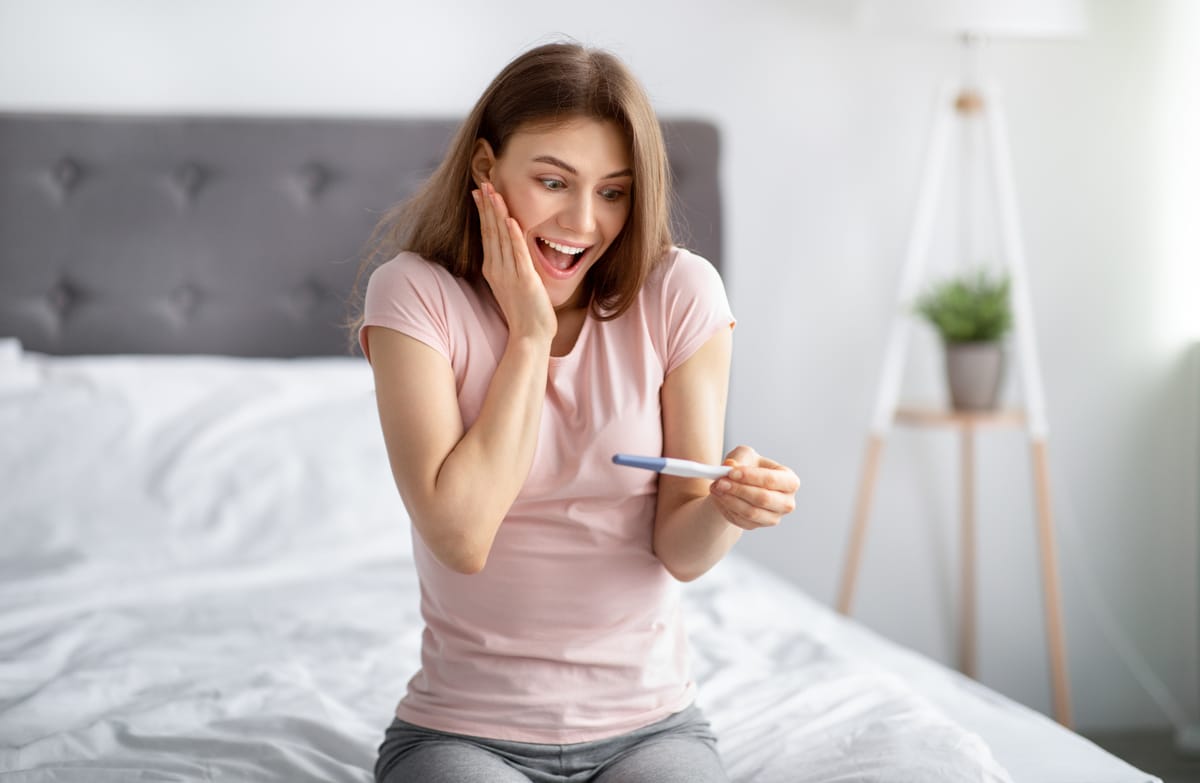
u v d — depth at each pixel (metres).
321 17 2.79
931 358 3.09
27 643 1.79
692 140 2.86
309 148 2.76
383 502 2.30
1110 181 3.08
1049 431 3.12
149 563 2.09
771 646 1.85
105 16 2.70
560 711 1.18
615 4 2.90
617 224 1.22
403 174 2.80
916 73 3.02
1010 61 3.03
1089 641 3.19
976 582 3.16
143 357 2.69
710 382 1.25
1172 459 3.16
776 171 3.00
